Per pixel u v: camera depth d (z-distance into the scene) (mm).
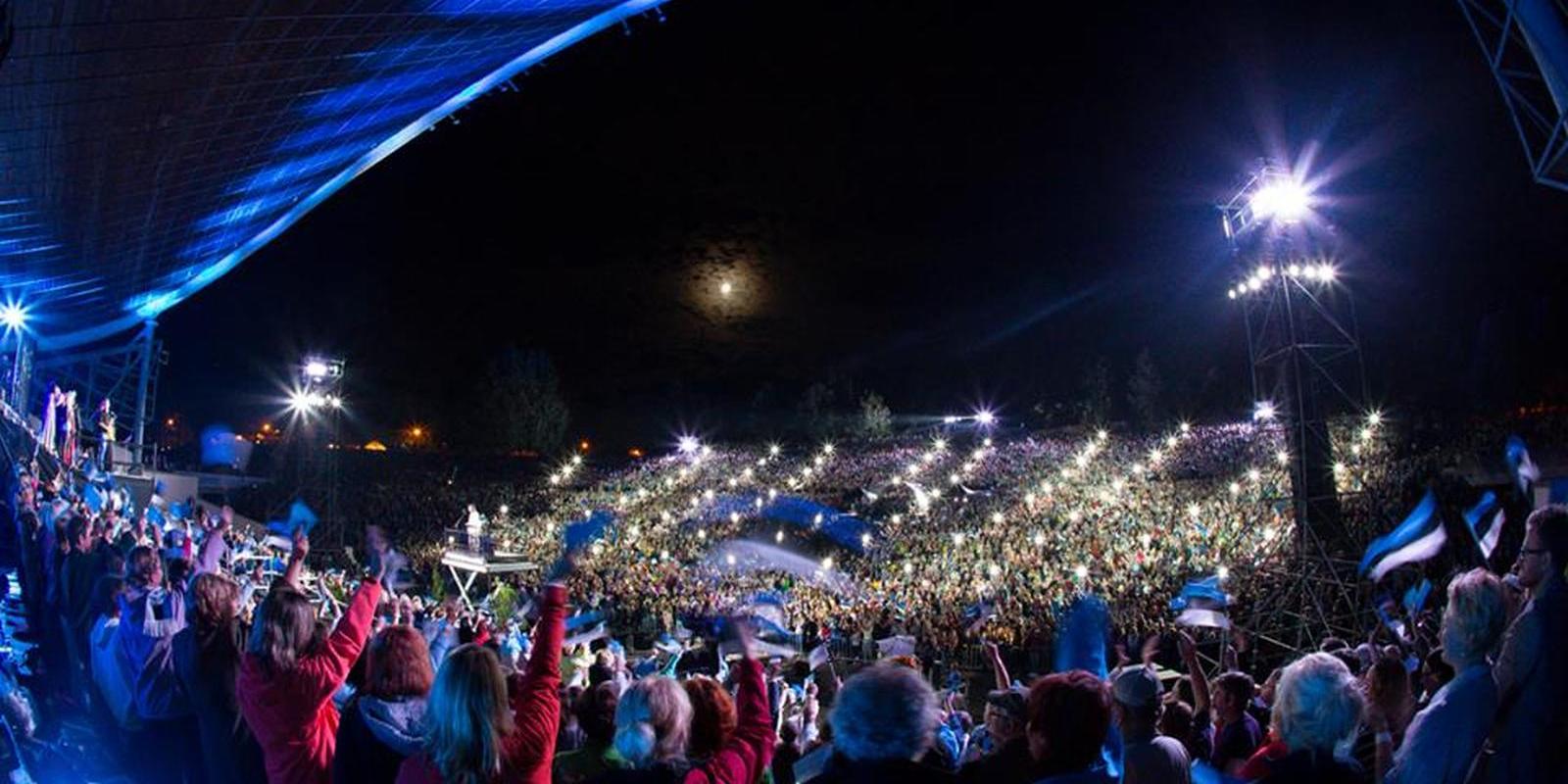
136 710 6219
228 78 10336
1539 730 3969
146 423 39281
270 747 4504
